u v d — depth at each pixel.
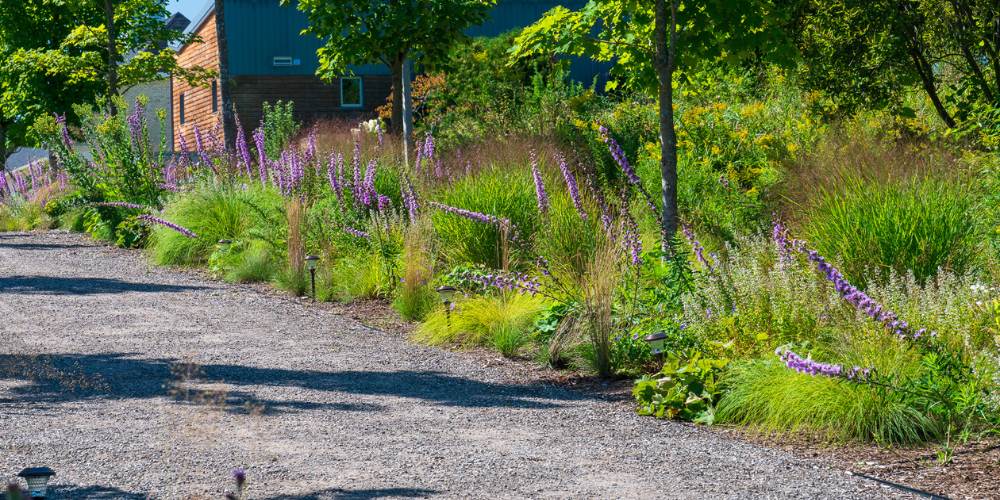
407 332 9.71
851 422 5.95
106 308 11.04
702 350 7.31
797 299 7.16
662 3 9.66
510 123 17.70
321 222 12.75
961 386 5.83
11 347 8.74
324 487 4.77
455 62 22.70
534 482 4.94
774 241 8.03
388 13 17.53
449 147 16.16
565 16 10.64
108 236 18.09
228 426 6.00
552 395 7.16
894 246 8.35
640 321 7.97
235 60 31.00
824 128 13.47
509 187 11.44
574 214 10.23
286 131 20.45
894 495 4.84
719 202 12.05
